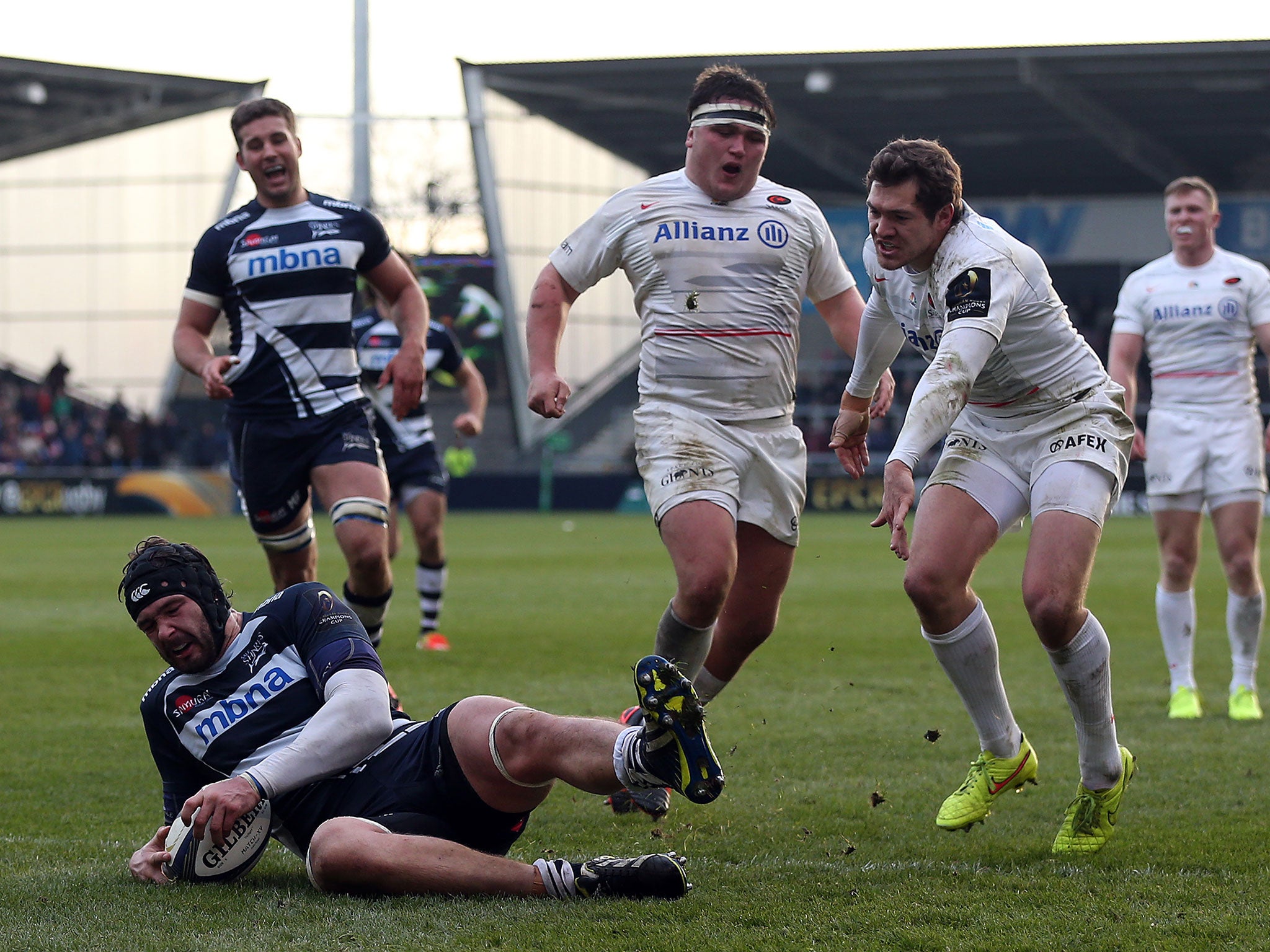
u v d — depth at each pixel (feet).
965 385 46.57
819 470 419.95
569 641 113.50
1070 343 50.78
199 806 41.01
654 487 56.80
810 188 460.55
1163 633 81.97
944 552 49.24
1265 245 375.04
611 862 41.16
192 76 427.33
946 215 48.80
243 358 72.79
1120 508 391.65
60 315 479.82
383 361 108.06
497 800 41.86
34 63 405.18
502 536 278.05
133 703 84.17
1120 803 51.83
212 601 43.96
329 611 44.73
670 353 57.72
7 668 98.94
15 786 61.21
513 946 36.29
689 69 385.70
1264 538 245.65
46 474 400.06
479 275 439.63
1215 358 83.10
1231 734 73.82
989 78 363.15
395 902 40.55
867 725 76.13
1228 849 48.39
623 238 58.34
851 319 61.41
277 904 40.37
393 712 45.03
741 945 36.42
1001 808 56.75
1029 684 90.94
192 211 474.90
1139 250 385.09
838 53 360.48
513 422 450.71
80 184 476.13
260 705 44.14
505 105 439.22
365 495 72.18
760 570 59.06
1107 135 393.50
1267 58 340.39
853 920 38.88
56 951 36.01
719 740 71.72
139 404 479.82
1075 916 39.37
